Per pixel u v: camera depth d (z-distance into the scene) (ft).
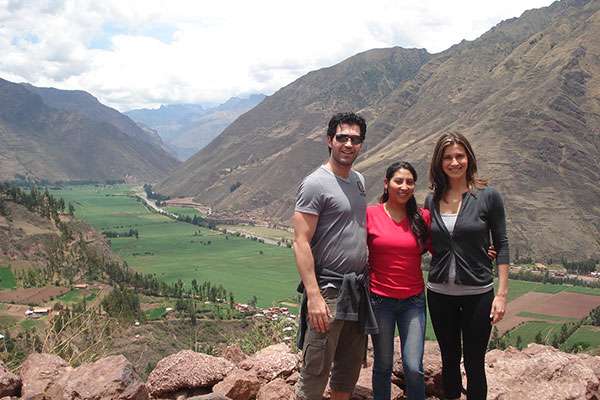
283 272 585.22
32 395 22.38
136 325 251.19
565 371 24.47
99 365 22.09
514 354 28.48
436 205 21.90
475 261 21.24
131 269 572.10
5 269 435.12
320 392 20.26
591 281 499.51
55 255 466.70
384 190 22.25
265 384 23.68
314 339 19.80
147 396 21.67
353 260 19.90
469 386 21.71
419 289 21.59
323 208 19.74
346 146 19.69
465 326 21.61
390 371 21.35
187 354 24.99
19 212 534.78
